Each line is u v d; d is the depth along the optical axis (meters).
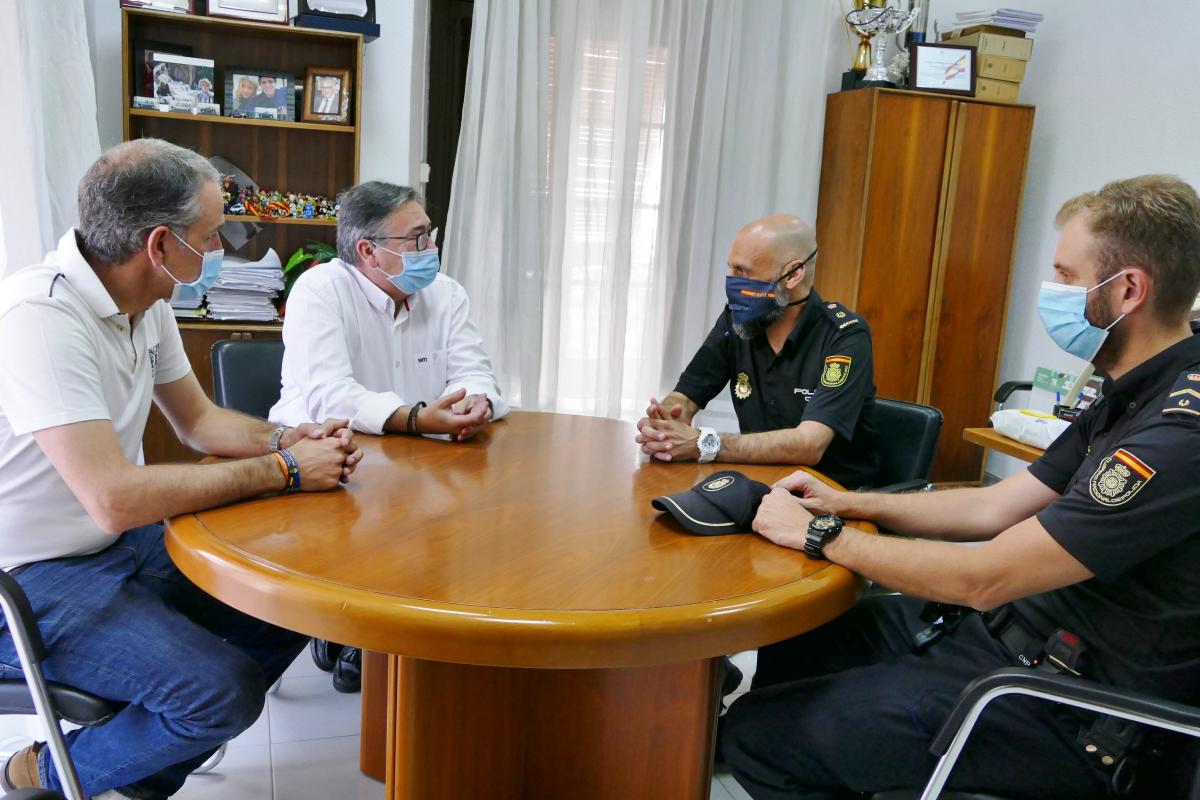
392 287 2.15
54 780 1.48
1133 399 1.31
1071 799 1.24
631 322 4.23
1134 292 1.26
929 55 4.12
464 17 4.21
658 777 1.50
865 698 1.35
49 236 2.50
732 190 4.32
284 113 3.34
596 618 1.09
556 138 3.92
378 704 1.88
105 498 1.34
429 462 1.75
